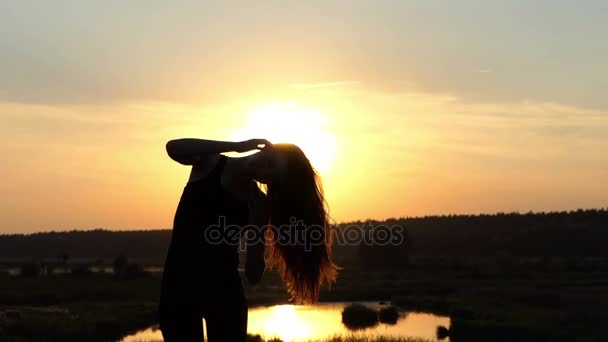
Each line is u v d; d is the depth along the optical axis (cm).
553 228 17950
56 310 4856
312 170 385
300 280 398
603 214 19075
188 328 340
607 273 10400
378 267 12038
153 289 7469
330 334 3909
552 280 9075
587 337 3722
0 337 3491
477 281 9188
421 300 6284
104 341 3712
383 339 3438
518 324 4131
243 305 350
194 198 346
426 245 18500
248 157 358
